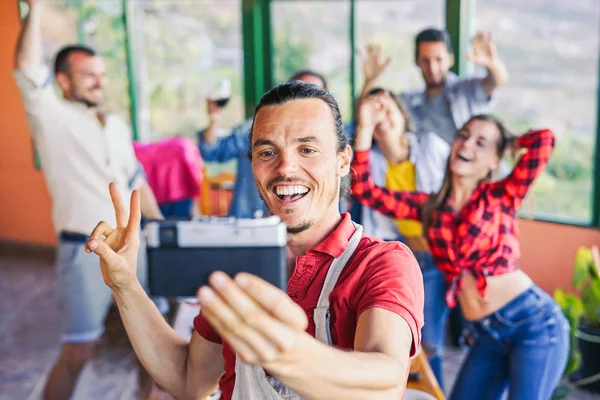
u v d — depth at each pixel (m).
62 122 3.00
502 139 2.48
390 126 3.17
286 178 1.12
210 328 1.31
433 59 3.73
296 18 5.35
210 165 5.34
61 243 3.05
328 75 5.28
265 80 5.56
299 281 1.15
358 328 1.01
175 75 5.77
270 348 0.71
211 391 1.38
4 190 6.43
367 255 1.12
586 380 3.56
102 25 5.80
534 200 4.49
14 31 6.03
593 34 4.13
